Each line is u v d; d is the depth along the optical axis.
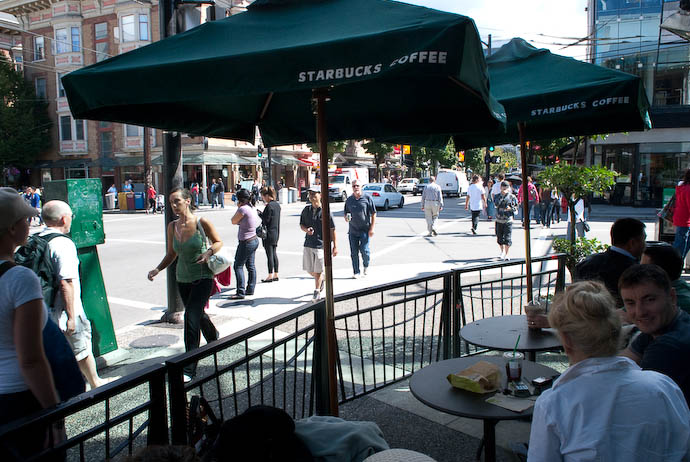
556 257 5.38
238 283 8.02
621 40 25.55
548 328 3.67
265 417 1.80
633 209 24.91
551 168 6.96
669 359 2.04
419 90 3.64
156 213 29.06
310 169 50.31
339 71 2.01
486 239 15.16
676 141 24.92
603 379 1.58
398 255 12.47
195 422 2.33
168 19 6.49
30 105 40.00
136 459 1.47
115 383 2.10
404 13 2.25
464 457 3.33
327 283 3.02
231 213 28.22
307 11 2.64
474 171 68.62
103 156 39.78
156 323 6.89
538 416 1.65
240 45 2.32
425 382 2.86
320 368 3.49
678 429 1.54
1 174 39.38
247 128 3.96
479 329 3.75
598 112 4.04
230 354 5.55
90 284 5.29
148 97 2.14
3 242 2.18
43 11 38.84
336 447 1.94
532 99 4.01
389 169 66.31
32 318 2.12
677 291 2.88
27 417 1.81
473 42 1.96
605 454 1.52
